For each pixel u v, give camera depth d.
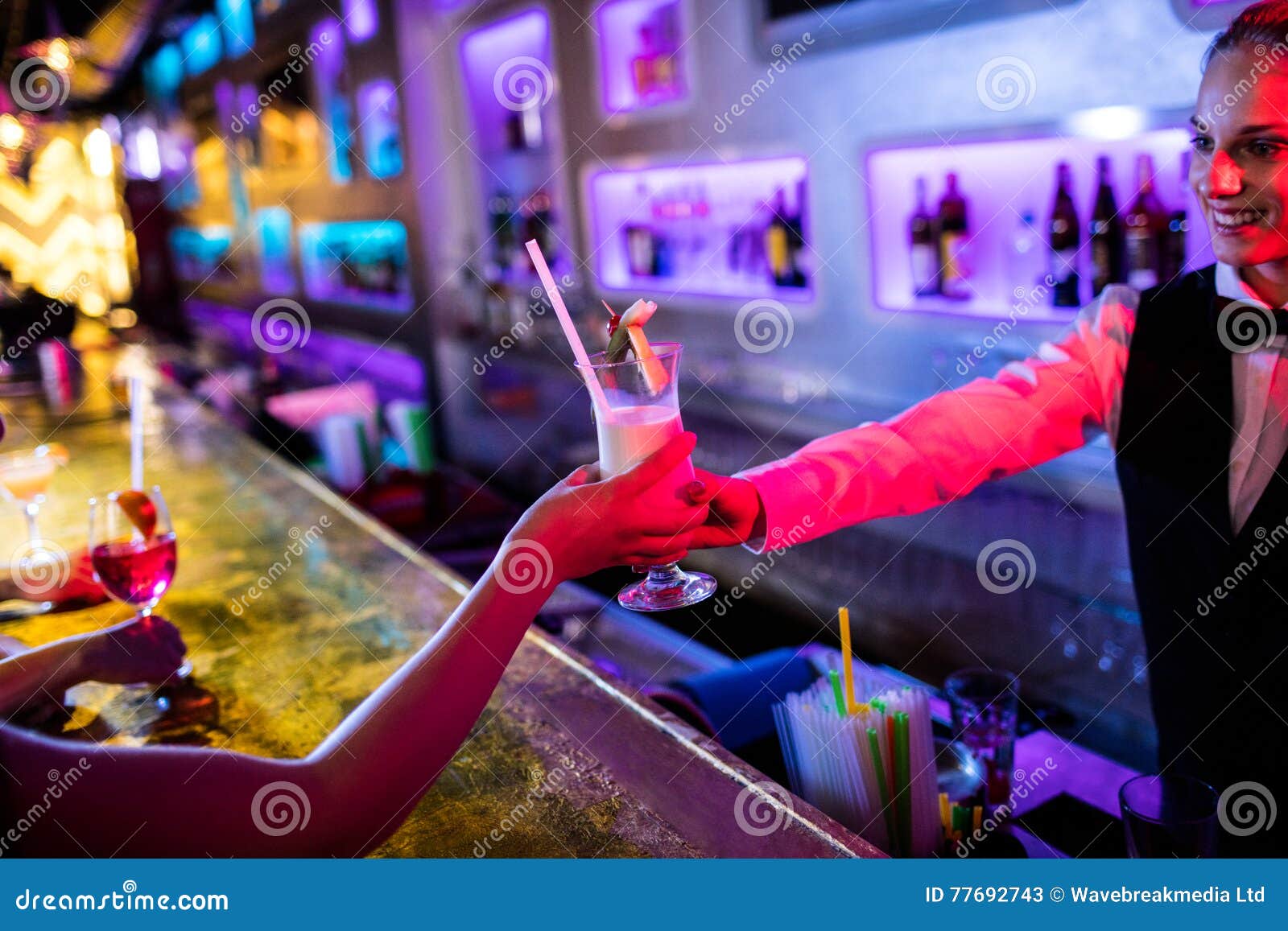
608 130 4.51
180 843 0.79
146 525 1.47
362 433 3.67
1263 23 1.31
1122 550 2.60
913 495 1.42
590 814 1.03
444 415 5.99
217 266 9.26
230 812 0.80
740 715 1.49
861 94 3.25
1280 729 1.42
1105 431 1.55
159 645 1.31
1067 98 2.65
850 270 3.44
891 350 3.34
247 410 4.86
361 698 1.32
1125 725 2.66
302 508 2.23
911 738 1.07
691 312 4.22
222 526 2.13
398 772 0.83
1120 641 2.64
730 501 1.30
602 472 1.03
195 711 1.31
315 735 1.23
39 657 1.25
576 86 4.66
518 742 1.18
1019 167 2.85
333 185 6.74
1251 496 1.40
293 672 1.41
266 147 7.56
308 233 7.39
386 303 6.46
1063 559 2.77
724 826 1.00
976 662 3.07
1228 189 1.35
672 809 1.03
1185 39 2.34
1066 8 2.59
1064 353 1.55
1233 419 1.40
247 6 7.18
